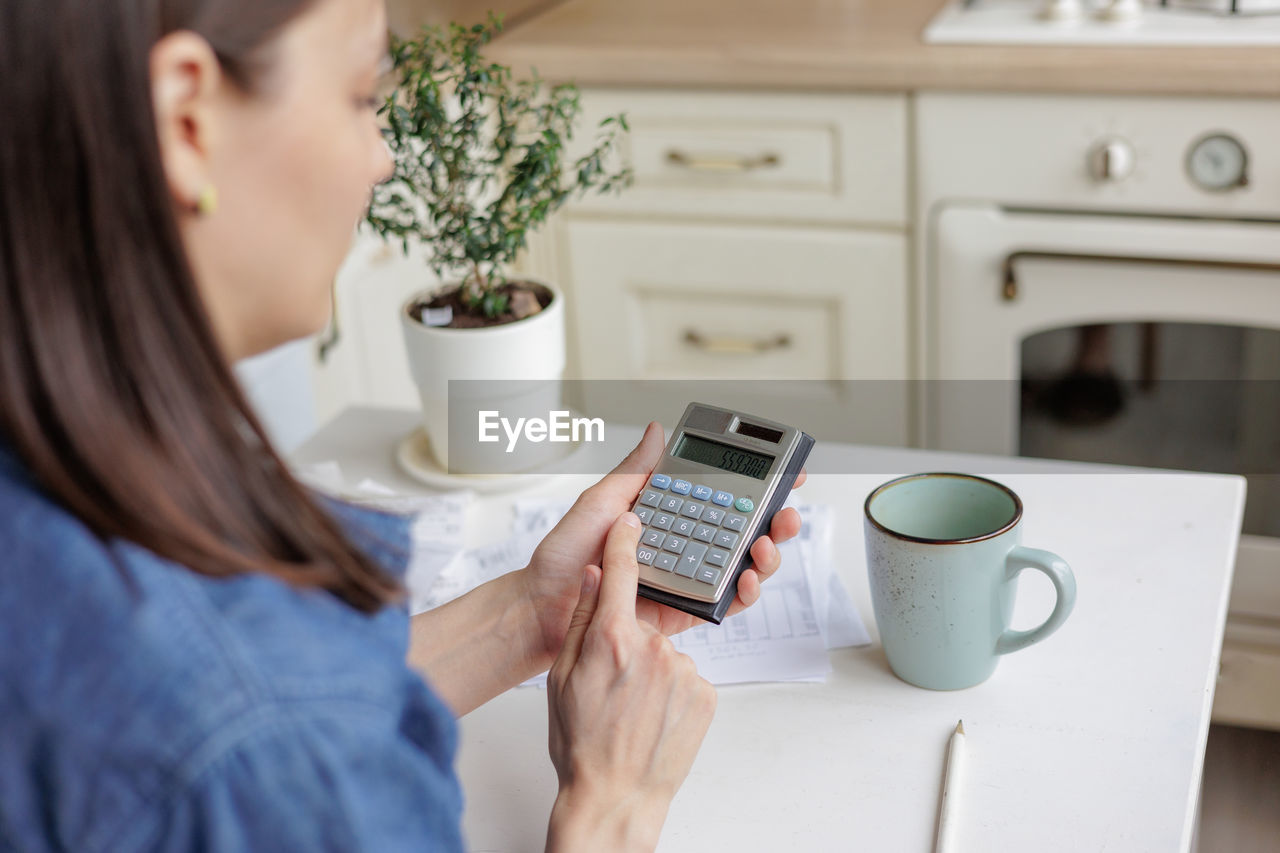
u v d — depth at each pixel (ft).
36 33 1.12
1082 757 2.05
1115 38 4.57
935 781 2.02
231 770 1.15
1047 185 4.76
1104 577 2.52
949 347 5.17
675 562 2.18
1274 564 4.87
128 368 1.18
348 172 1.39
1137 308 4.86
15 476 1.22
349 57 1.36
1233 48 4.41
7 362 1.16
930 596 2.11
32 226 1.14
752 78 4.89
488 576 2.68
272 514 1.30
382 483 3.14
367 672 1.29
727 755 2.12
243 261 1.35
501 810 2.03
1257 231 4.54
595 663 1.82
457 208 2.95
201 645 1.18
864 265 5.18
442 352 2.92
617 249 5.48
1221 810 4.27
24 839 1.20
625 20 5.54
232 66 1.24
